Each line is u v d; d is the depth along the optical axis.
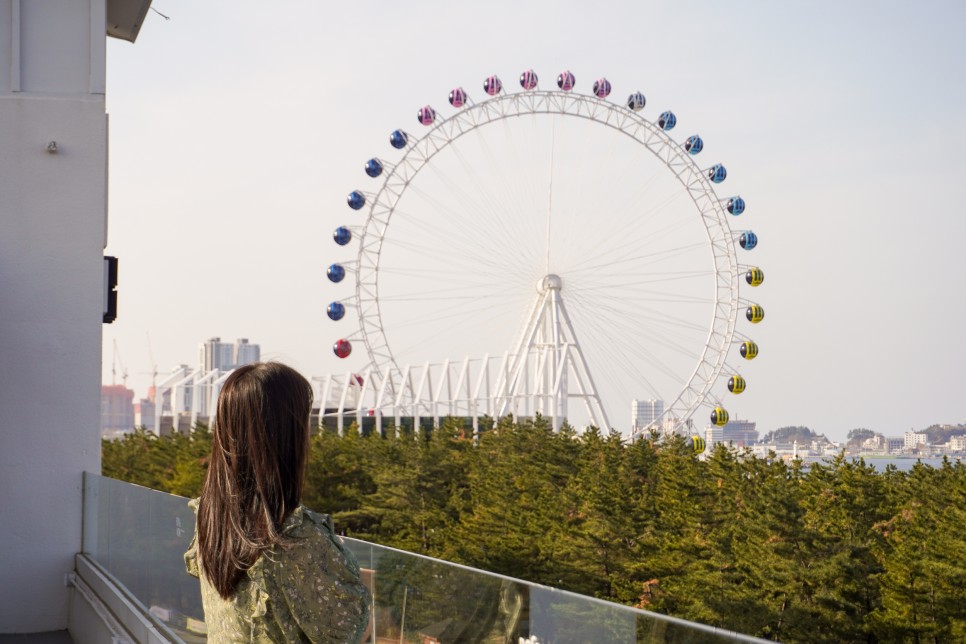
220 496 2.91
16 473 13.08
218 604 2.94
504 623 4.17
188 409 99.44
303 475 2.97
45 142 13.34
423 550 63.88
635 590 48.06
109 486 11.21
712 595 44.94
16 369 13.14
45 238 13.31
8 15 13.38
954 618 39.84
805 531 45.59
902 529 45.66
